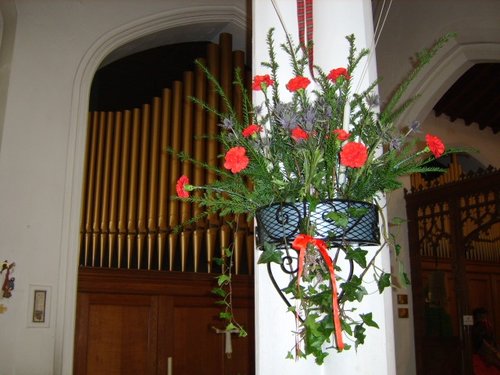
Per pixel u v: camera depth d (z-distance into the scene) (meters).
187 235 4.64
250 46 5.68
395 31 5.29
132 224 4.61
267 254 1.47
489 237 7.27
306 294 1.53
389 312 1.78
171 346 4.53
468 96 7.22
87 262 4.48
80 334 4.26
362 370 1.69
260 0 2.10
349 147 1.42
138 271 4.50
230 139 1.68
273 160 1.57
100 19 4.79
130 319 4.44
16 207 4.12
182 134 4.92
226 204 1.66
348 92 1.72
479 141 7.96
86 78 4.61
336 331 1.37
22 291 4.01
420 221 6.23
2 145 4.16
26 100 4.33
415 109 5.10
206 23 5.36
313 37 1.98
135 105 5.33
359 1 2.02
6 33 4.43
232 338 4.77
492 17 4.82
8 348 3.88
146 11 4.97
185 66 5.64
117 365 4.32
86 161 4.71
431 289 6.09
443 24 5.02
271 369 1.75
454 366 5.72
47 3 4.60
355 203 1.46
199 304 4.69
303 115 1.54
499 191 5.30
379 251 1.63
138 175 4.74
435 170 1.57
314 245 1.44
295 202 1.49
